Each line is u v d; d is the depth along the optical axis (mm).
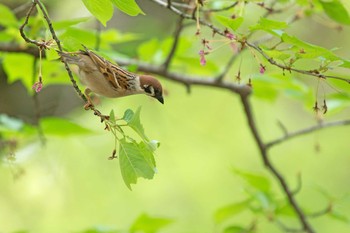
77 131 10367
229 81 11766
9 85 13438
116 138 5676
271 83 10430
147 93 7426
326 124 10609
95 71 6715
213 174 17969
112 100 15734
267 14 8523
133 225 9531
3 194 16500
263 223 16828
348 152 18359
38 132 10203
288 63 6086
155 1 7020
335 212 10367
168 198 17703
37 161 15109
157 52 10633
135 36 9969
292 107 18500
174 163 17656
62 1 13898
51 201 16656
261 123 18500
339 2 7531
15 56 9805
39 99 13609
